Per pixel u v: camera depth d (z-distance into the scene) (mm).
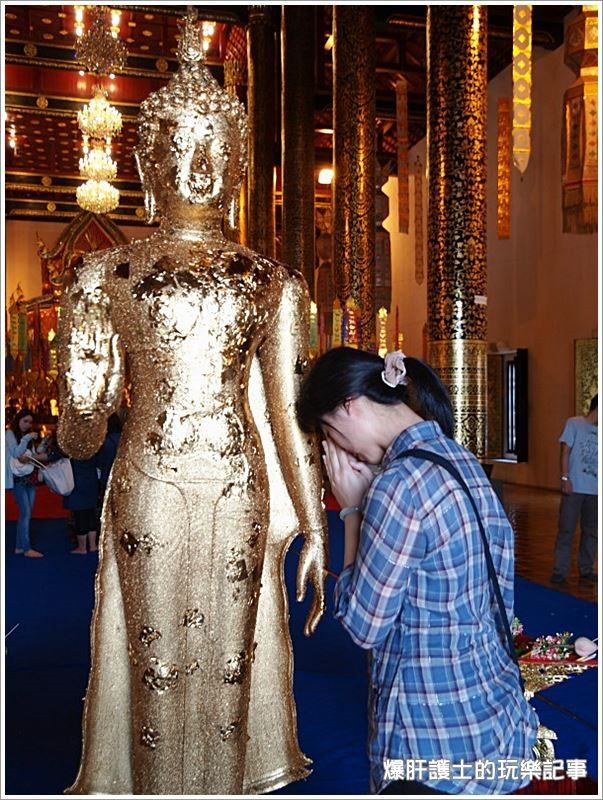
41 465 7535
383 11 13781
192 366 2229
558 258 12938
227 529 2277
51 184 23016
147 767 2273
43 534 8883
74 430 2354
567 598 5934
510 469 14422
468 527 1497
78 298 2305
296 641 4918
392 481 1495
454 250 7191
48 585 6246
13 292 23266
